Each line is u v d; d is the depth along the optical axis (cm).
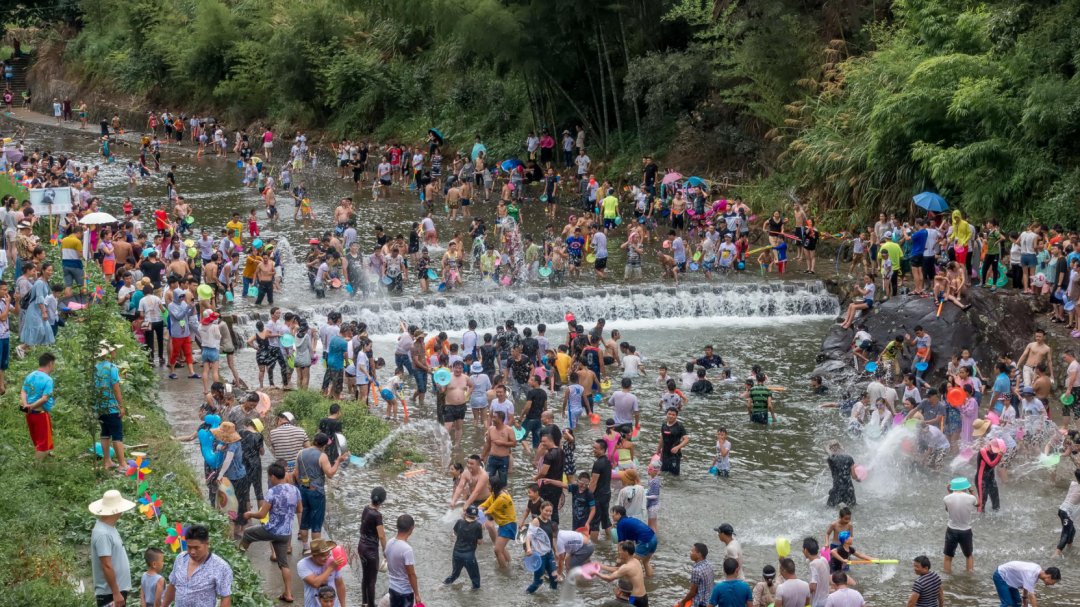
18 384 1730
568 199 4072
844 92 3441
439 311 2709
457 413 1945
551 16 4053
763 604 1327
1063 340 2381
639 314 2877
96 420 1574
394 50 5384
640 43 4181
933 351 2397
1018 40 2883
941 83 2973
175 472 1611
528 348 2292
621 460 1780
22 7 6981
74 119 6575
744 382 2381
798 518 1703
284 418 1566
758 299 2925
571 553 1466
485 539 1623
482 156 4234
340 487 1769
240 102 5881
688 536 1638
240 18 5931
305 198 3797
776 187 3591
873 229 3008
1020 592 1406
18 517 1327
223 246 2845
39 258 2198
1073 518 1670
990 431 1953
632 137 4238
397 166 4631
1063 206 2683
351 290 2792
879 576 1515
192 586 1073
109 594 1187
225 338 2158
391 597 1305
